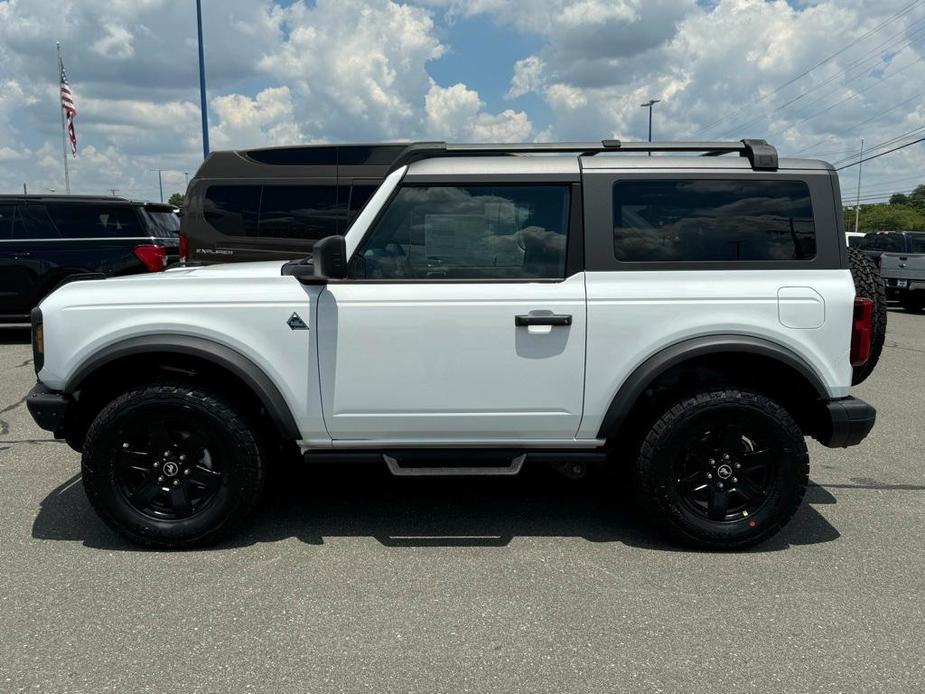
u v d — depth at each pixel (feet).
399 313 11.87
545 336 11.90
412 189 12.17
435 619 10.13
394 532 13.15
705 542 12.23
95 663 9.05
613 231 12.03
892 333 42.09
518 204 12.18
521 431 12.25
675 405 12.10
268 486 14.48
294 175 28.78
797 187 12.09
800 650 9.42
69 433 12.93
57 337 12.01
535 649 9.41
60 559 11.96
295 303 11.91
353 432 12.25
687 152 12.53
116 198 32.65
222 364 11.82
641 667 9.04
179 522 12.21
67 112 78.28
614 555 12.24
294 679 8.76
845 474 16.57
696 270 11.96
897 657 9.28
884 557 12.21
